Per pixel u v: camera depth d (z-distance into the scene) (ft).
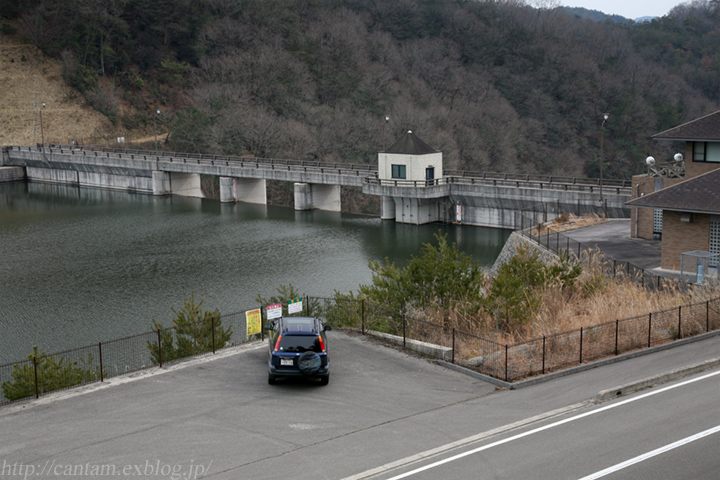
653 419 63.00
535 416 65.87
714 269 123.95
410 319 98.43
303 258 215.72
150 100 524.52
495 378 78.64
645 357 84.43
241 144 418.92
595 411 66.03
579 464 54.90
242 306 161.58
